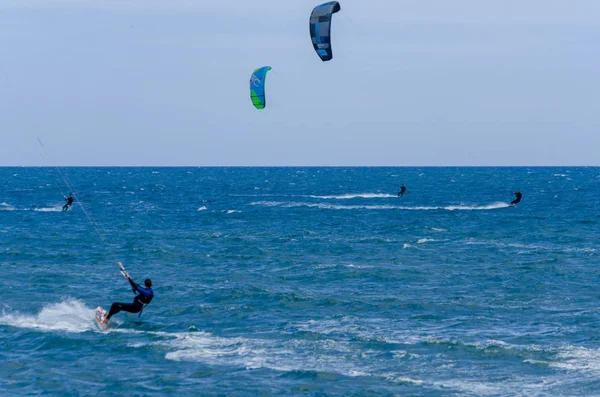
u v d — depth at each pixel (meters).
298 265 158.75
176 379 79.19
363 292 127.06
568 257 171.00
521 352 88.31
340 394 74.62
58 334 96.38
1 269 150.25
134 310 102.12
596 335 96.19
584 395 74.00
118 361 85.62
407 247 191.50
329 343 92.44
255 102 143.00
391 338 94.94
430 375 80.50
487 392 74.94
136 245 192.00
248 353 88.38
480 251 183.50
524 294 125.38
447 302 118.25
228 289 126.69
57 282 135.50
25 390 76.19
